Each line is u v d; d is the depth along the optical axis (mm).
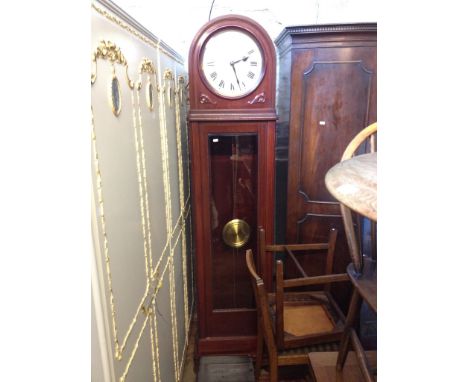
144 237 1062
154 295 1168
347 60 1615
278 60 1947
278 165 2027
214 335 1789
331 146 1713
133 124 969
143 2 1929
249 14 1975
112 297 756
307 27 1561
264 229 1645
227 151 1650
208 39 1428
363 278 829
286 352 1335
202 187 1604
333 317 1490
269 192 1600
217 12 1967
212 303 1757
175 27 1980
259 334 1542
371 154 692
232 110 1503
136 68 1012
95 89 694
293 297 1648
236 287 1792
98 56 712
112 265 765
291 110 1682
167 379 1359
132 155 954
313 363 1064
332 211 1778
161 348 1270
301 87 1650
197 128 1522
